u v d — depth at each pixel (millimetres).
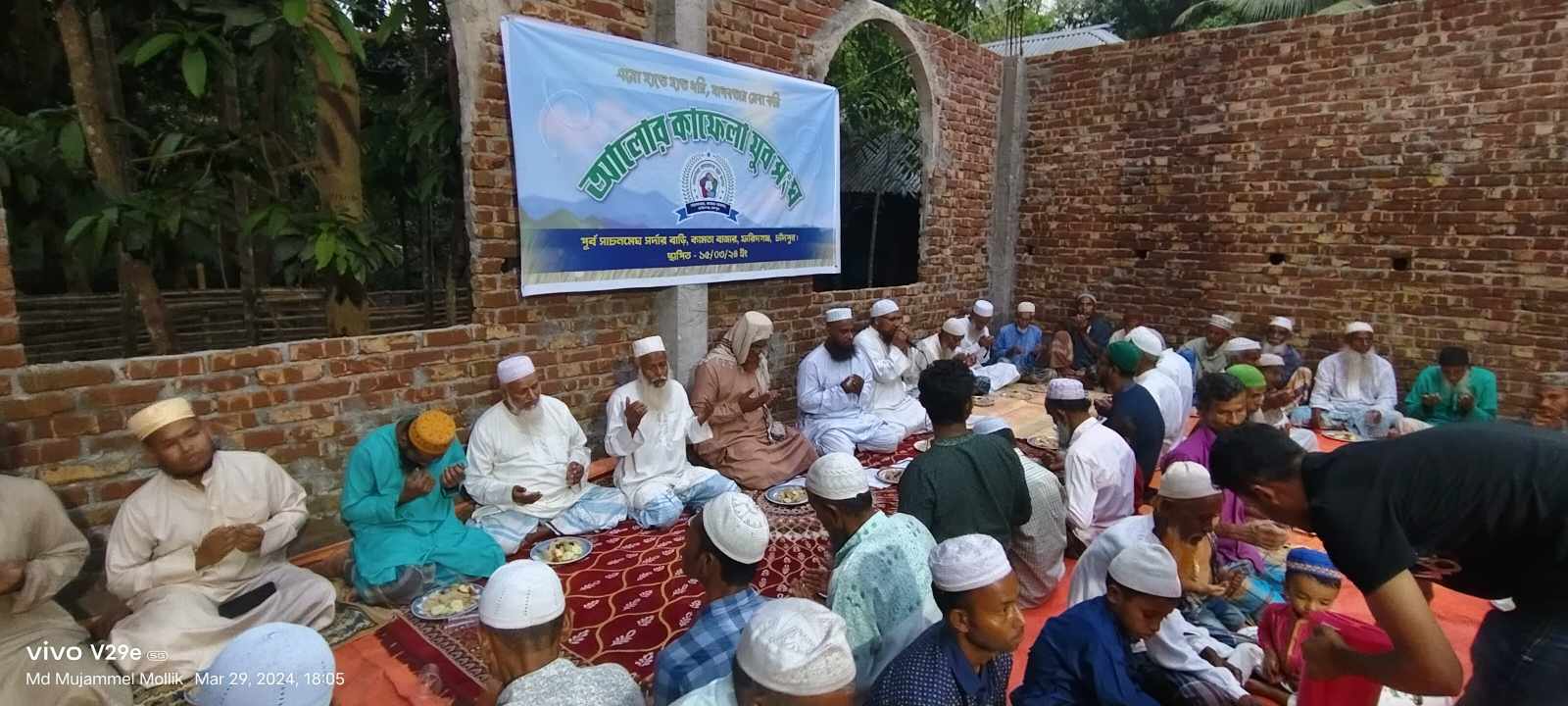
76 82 3326
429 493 3465
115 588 2799
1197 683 2248
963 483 2773
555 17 4301
